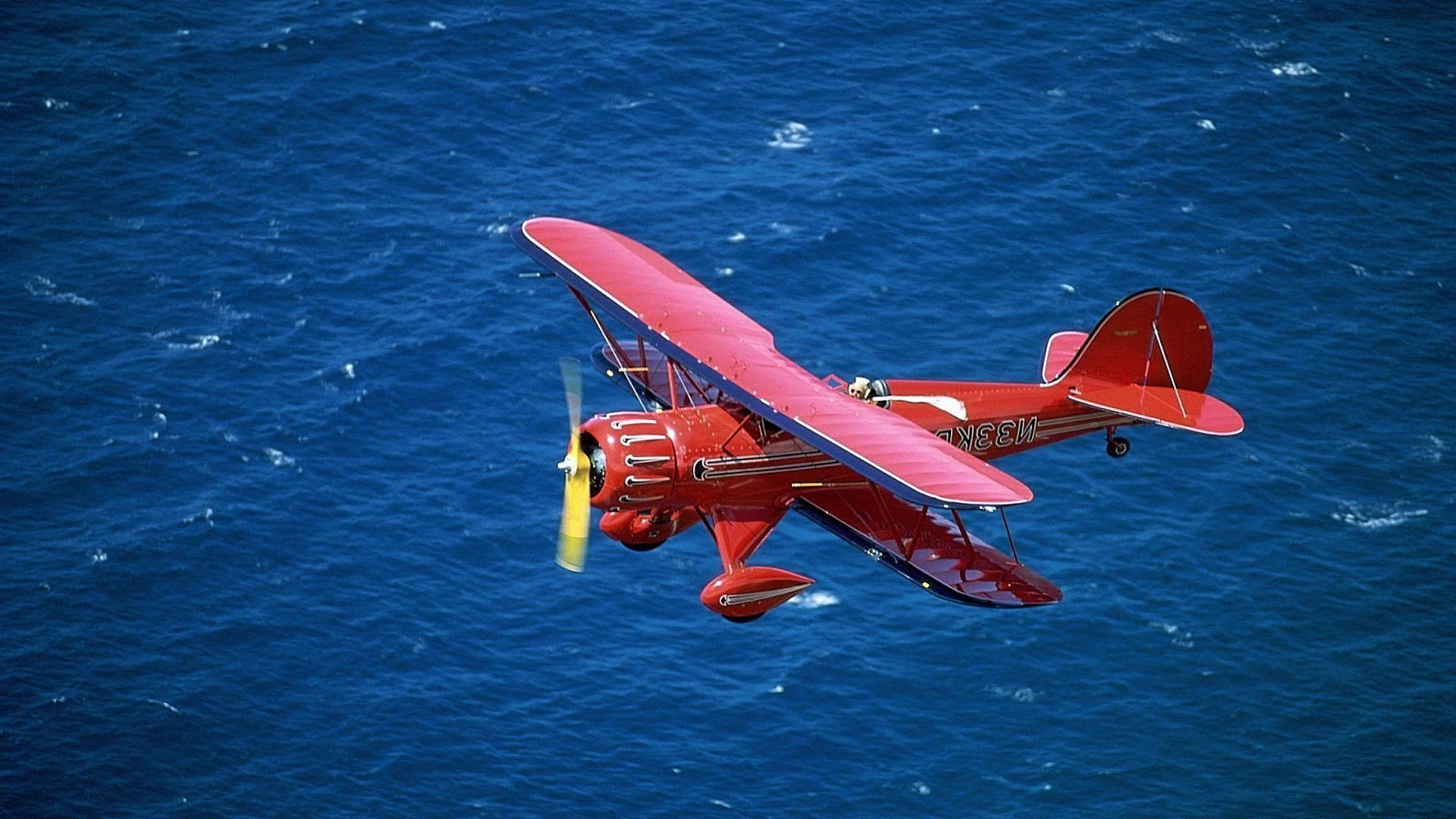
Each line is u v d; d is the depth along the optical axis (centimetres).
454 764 15450
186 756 15388
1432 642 17200
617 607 17275
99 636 16538
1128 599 17538
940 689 16488
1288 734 16150
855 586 17700
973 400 12025
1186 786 15538
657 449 10581
